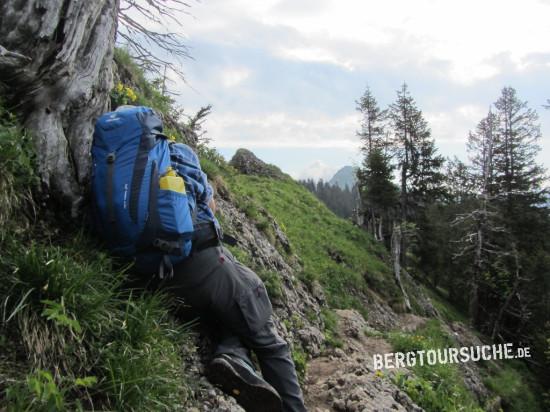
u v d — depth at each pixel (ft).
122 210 9.69
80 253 10.05
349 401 16.02
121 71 25.85
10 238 9.07
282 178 127.34
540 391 96.07
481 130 142.10
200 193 10.95
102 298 9.11
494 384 76.74
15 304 8.24
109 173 9.95
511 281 129.39
